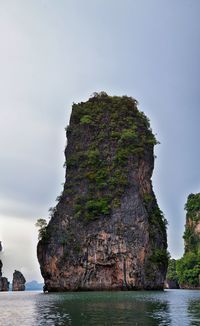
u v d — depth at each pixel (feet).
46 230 329.31
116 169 328.90
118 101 360.89
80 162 344.90
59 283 307.37
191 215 554.87
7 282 524.93
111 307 138.31
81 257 303.68
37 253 331.98
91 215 311.47
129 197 316.60
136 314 115.03
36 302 177.58
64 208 329.31
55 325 93.81
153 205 342.23
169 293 267.18
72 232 314.14
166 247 341.21
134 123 350.02
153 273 302.25
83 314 115.96
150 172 352.28
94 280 299.17
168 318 105.19
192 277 483.51
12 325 96.43
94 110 362.94
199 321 98.94
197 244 531.91
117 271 297.53
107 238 303.07
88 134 354.54
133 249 299.99
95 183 327.47
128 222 307.37
